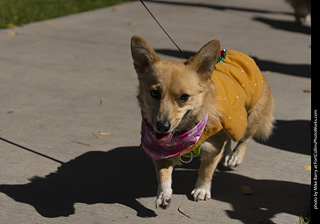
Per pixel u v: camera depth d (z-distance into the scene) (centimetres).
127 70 830
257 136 514
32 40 992
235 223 375
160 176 389
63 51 927
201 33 1183
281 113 654
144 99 377
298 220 383
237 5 1773
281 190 436
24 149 497
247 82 433
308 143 555
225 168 482
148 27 1211
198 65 372
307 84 798
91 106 645
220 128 380
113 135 552
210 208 399
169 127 353
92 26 1179
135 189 427
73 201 399
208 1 1819
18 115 594
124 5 1529
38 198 400
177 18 1374
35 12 1277
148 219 376
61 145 514
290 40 1161
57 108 629
